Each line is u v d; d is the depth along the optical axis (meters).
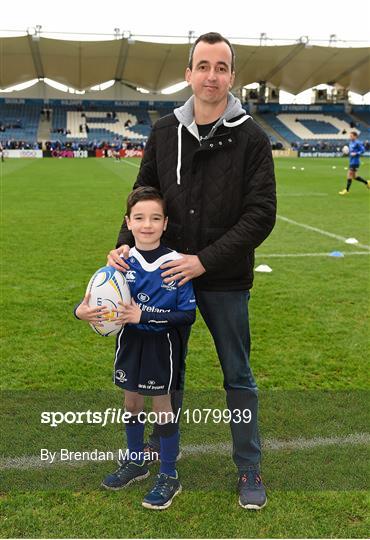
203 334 5.25
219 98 2.71
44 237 9.95
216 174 2.81
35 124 59.44
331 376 4.34
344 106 65.88
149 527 2.71
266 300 6.27
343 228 11.30
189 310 2.86
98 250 8.84
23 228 10.91
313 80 60.97
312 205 15.28
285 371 4.42
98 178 24.31
